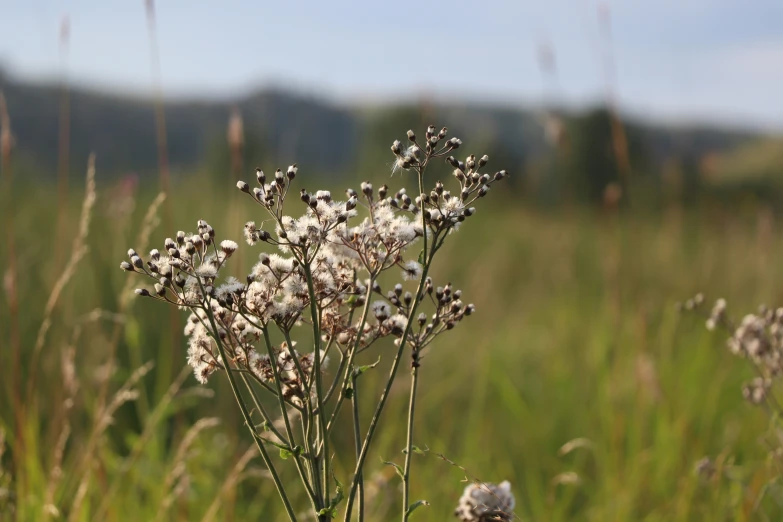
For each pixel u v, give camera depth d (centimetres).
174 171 856
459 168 186
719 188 1563
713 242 781
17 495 308
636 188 1084
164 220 581
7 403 382
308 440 179
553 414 498
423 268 180
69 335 434
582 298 738
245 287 177
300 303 180
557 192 1232
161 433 421
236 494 362
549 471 426
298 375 190
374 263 187
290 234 174
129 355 459
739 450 421
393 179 888
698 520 372
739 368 519
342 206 180
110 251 496
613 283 568
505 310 715
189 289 179
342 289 189
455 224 183
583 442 366
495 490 241
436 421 487
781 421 317
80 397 397
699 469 335
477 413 475
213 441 420
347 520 177
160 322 474
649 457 412
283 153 844
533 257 891
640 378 437
